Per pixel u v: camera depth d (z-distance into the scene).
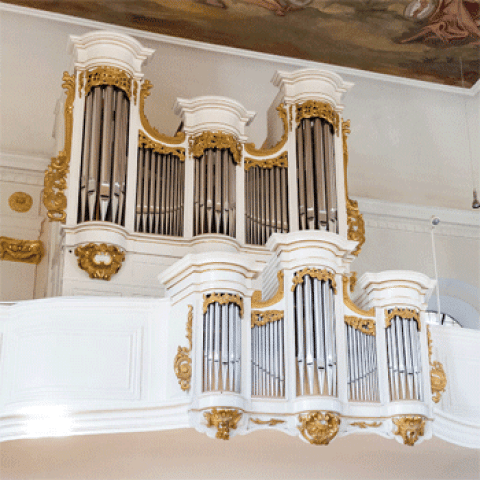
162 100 12.16
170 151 10.38
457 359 8.88
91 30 11.70
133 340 7.90
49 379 7.65
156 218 9.98
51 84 11.83
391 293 8.43
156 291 9.61
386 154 13.58
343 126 11.22
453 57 12.73
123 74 10.35
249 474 9.23
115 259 9.44
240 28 11.97
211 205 10.10
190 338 7.57
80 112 10.09
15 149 11.93
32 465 8.51
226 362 7.47
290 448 8.59
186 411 7.39
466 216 14.27
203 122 10.53
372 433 8.00
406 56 12.70
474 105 13.61
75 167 9.80
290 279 8.12
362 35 12.23
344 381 7.88
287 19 11.81
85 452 8.27
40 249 11.61
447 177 13.98
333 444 8.52
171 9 11.52
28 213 11.77
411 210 14.03
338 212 10.64
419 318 8.45
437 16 11.80
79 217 9.59
